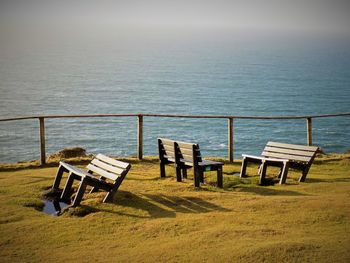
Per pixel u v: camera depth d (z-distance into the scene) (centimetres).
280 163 1184
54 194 1074
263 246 723
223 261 682
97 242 771
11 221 873
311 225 828
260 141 8131
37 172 1313
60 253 727
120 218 884
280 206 941
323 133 8919
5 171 1334
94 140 7950
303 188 1125
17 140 8000
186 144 1127
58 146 7475
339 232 790
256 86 18400
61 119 10244
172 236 790
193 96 15575
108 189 980
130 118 10544
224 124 9744
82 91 16712
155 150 7169
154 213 916
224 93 16288
